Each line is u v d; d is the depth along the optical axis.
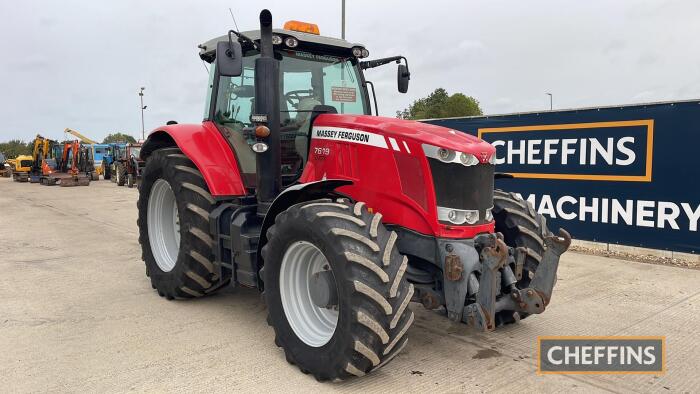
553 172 7.11
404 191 3.19
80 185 22.09
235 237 3.72
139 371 3.11
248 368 3.16
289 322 3.20
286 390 2.87
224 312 4.24
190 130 4.45
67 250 6.96
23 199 15.13
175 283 4.34
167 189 4.79
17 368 3.15
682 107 5.91
